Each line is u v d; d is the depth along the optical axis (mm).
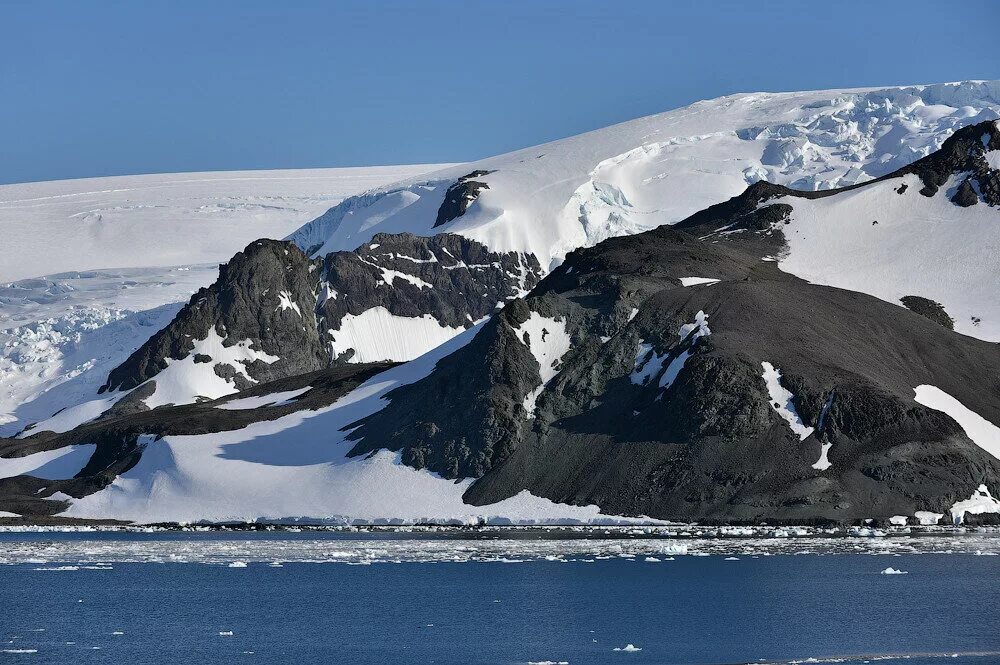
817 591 171875
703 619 152250
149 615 157750
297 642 140625
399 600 168125
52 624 151625
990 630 144125
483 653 133500
